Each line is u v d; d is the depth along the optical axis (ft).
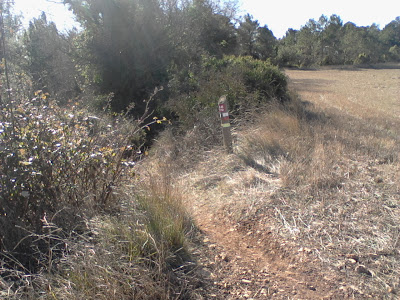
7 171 10.93
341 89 80.23
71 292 8.80
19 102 12.98
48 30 49.19
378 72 156.46
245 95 32.94
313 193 15.94
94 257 9.75
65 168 12.14
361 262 11.30
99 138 13.80
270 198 16.03
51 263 9.77
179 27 63.57
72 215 11.74
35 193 11.40
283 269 11.44
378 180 16.69
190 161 23.99
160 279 9.78
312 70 178.09
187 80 44.24
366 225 13.15
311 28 247.29
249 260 11.94
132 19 51.13
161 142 28.58
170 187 15.64
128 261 10.02
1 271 9.56
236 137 25.88
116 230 11.08
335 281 10.61
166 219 12.12
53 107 14.01
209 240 13.21
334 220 13.73
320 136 24.11
